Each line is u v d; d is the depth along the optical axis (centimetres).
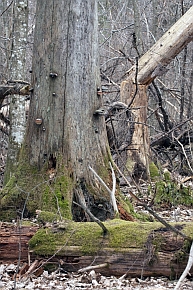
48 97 730
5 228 592
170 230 552
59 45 729
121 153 1138
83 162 722
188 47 1806
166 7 2020
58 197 694
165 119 1329
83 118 730
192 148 1348
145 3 2159
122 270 553
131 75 1202
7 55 1348
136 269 550
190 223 559
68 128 723
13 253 580
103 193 718
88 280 541
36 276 559
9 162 1080
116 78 1627
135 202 926
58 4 729
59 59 728
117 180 746
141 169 1138
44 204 693
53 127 725
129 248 552
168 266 541
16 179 728
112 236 562
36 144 731
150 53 1212
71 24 730
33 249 574
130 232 562
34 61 746
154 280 540
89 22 739
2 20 1691
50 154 724
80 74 731
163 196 931
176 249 541
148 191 969
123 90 1191
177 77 1681
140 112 1184
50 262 568
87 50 737
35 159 730
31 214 699
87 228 577
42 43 737
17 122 1116
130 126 1109
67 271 567
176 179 1041
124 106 980
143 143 1152
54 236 574
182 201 938
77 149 722
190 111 1501
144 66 1199
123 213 713
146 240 551
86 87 734
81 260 563
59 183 704
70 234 574
